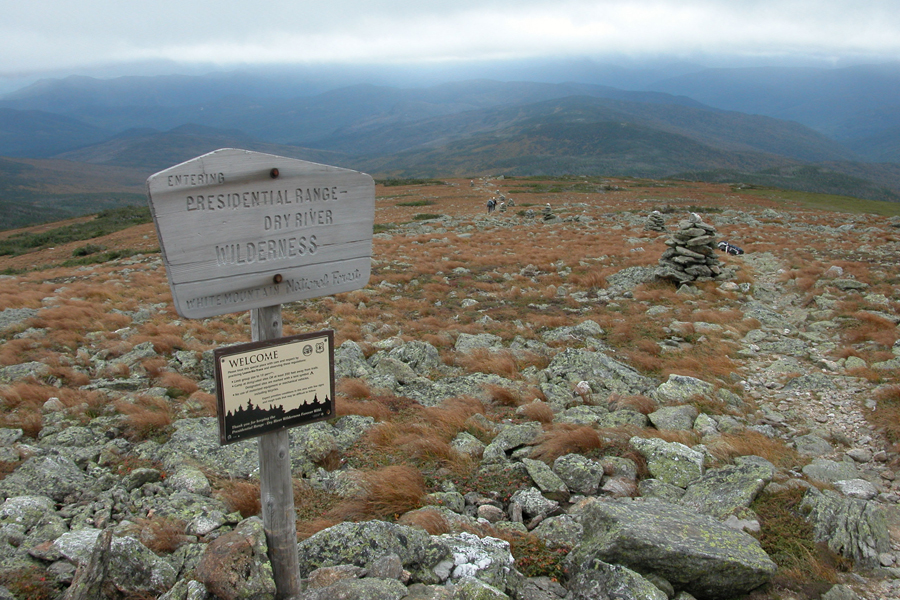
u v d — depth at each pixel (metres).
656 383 10.09
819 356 11.33
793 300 15.85
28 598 4.13
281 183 3.37
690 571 4.32
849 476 6.66
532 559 4.79
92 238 56.19
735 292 16.59
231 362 3.30
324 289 3.79
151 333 13.15
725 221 39.53
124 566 4.11
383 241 31.48
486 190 79.94
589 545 4.61
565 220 41.78
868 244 24.25
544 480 6.11
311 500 5.95
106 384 9.71
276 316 3.67
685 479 6.41
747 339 12.77
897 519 5.71
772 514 5.67
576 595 4.18
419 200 67.69
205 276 3.21
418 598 3.80
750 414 8.76
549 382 10.02
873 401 8.83
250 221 3.30
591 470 6.23
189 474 6.21
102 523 5.27
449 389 9.64
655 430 7.78
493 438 7.64
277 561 3.85
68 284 21.56
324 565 4.31
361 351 11.54
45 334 13.05
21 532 5.03
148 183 2.84
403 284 20.05
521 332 13.48
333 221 3.67
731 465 6.69
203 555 3.88
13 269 36.50
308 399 3.67
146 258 32.03
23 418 8.13
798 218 41.41
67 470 6.36
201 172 3.02
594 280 18.98
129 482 6.14
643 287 17.88
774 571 4.53
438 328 14.03
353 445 7.29
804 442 7.70
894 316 13.17
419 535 4.54
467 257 24.88
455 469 6.62
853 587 4.66
